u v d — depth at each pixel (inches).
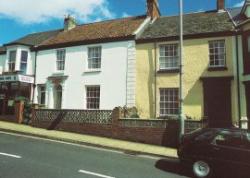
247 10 727.1
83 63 852.6
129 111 695.7
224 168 364.5
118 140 614.9
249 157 350.6
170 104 733.3
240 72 669.3
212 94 687.1
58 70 899.4
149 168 403.2
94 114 670.5
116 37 807.7
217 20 769.6
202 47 716.0
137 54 781.9
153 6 900.6
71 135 631.2
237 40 684.7
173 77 733.3
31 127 720.3
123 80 784.3
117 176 346.9
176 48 748.6
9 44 952.9
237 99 661.9
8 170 333.4
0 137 553.3
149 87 754.2
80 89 842.2
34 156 413.7
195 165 382.9
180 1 574.9
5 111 857.5
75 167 371.2
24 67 944.9
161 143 585.6
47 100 892.0
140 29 812.0
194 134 399.9
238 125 627.2
